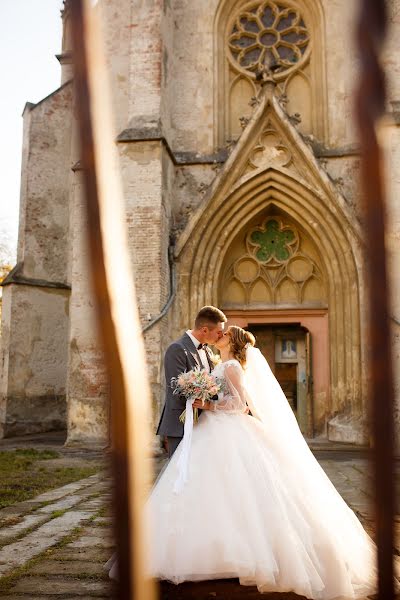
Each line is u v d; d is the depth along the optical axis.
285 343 14.95
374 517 0.66
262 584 3.32
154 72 13.78
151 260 12.94
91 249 0.64
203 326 4.61
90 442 12.96
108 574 3.87
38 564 4.13
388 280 0.63
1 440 15.32
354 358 13.12
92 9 0.71
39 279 17.77
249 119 14.11
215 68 15.04
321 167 13.71
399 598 2.88
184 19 15.27
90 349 13.28
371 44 0.64
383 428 0.63
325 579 3.47
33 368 17.38
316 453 11.34
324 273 14.19
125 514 0.69
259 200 14.07
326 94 14.66
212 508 3.55
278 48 15.49
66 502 6.51
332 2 14.99
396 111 13.14
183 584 3.69
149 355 12.45
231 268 14.77
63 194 18.28
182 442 3.96
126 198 13.20
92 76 0.67
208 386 4.05
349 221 13.45
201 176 14.44
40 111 18.20
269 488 3.64
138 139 13.27
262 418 4.16
